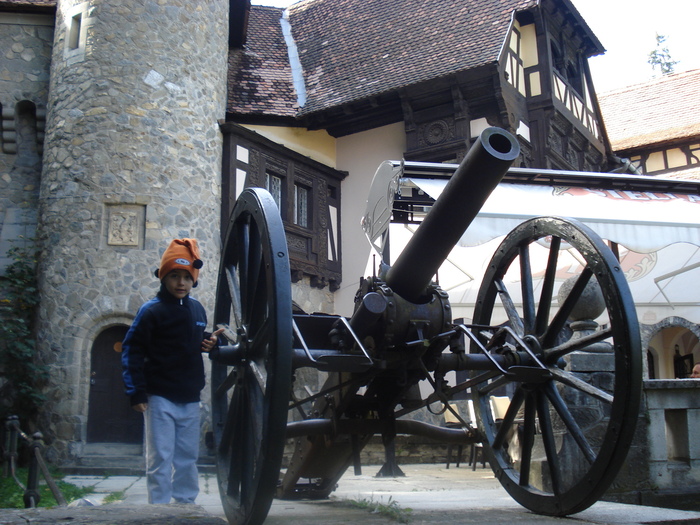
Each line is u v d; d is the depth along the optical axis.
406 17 17.33
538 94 15.64
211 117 13.78
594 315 5.23
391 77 15.38
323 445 4.02
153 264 12.38
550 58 15.75
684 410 5.28
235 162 14.16
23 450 11.79
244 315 3.39
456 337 3.59
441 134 14.77
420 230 3.41
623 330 2.99
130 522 2.35
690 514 3.48
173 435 3.59
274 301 2.74
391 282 3.60
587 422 4.92
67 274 12.24
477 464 10.48
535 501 3.50
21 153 14.39
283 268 2.80
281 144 15.25
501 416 8.26
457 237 3.40
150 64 12.99
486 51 14.55
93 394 12.08
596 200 8.40
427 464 11.30
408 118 15.14
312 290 15.61
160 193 12.66
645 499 4.98
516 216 7.42
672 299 10.76
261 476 2.71
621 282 3.05
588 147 18.14
